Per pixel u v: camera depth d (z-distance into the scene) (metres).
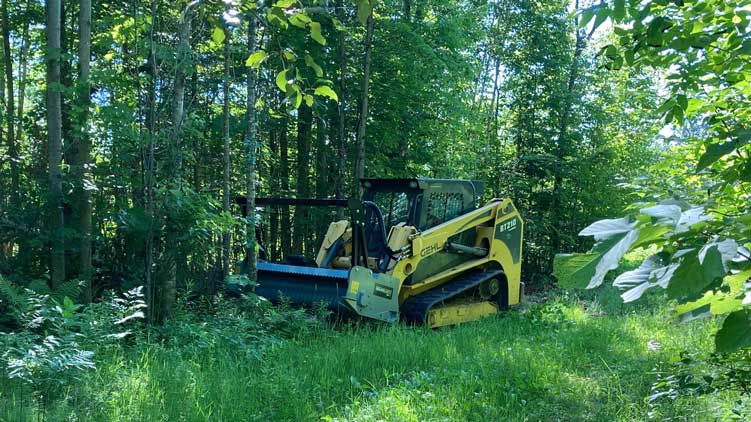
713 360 3.75
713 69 3.59
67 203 9.52
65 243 9.41
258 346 7.85
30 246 9.55
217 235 11.08
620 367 7.15
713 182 3.59
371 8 3.07
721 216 1.84
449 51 16.08
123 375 6.02
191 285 9.35
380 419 5.28
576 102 19.94
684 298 1.95
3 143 12.91
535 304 13.19
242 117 14.64
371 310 9.62
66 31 14.30
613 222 1.55
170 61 9.02
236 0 3.33
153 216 9.05
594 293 14.59
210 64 13.10
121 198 10.58
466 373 6.66
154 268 9.28
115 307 7.61
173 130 9.30
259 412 5.50
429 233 10.81
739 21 3.27
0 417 4.77
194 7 3.55
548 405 5.86
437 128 16.66
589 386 6.47
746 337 1.80
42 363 5.50
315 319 9.12
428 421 5.24
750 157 2.68
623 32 3.57
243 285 9.51
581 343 8.56
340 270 9.68
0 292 7.45
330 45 15.20
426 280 10.85
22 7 15.27
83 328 6.79
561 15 20.20
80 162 9.53
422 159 17.08
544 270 19.98
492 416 5.51
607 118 20.09
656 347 8.42
